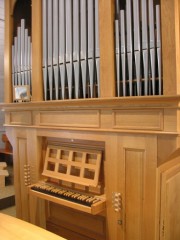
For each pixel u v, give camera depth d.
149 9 2.01
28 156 3.04
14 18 3.16
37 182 2.95
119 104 2.18
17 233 1.85
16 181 3.21
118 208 2.27
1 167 4.96
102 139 2.36
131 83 2.17
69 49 2.50
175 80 1.91
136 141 2.15
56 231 2.90
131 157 2.20
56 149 2.83
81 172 2.54
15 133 3.17
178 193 2.35
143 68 2.11
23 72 3.02
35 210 3.05
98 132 2.38
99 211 2.31
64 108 2.58
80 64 2.45
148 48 2.05
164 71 1.96
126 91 2.23
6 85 3.20
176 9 1.89
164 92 1.97
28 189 2.84
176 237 2.36
